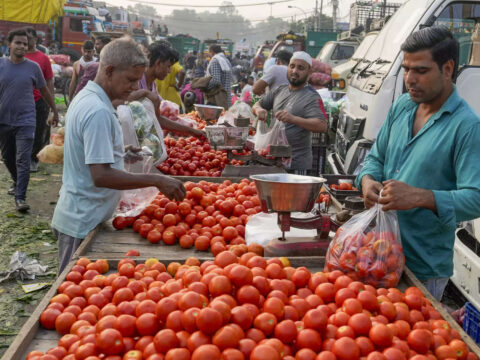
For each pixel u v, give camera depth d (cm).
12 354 194
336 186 407
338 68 1425
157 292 220
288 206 265
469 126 233
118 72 290
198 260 272
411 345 196
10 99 621
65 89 1652
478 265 341
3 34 2284
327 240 288
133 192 356
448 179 246
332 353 184
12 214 638
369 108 588
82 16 2562
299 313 212
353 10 1755
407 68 239
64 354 194
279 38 2142
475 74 583
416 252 258
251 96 1098
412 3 670
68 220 311
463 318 301
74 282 253
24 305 423
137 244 318
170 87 1009
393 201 228
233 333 181
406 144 259
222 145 472
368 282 244
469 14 595
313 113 503
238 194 390
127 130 413
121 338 190
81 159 297
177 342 184
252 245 292
